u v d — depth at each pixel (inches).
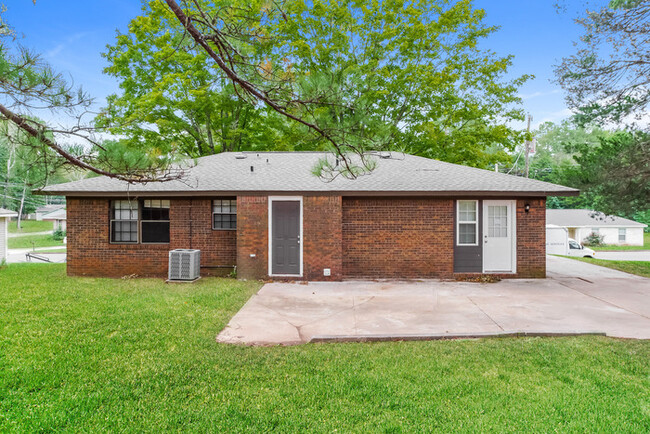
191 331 222.5
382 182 416.5
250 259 398.0
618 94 478.0
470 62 822.5
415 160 523.8
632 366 173.0
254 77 154.3
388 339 214.4
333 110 168.1
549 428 124.9
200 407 138.5
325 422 128.9
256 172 457.7
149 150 203.5
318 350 196.2
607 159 551.2
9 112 151.7
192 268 383.2
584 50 469.7
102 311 262.1
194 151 827.4
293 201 398.6
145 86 795.4
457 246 416.2
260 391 151.1
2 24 141.9
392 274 406.0
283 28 305.1
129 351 191.8
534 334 220.7
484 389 152.3
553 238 926.4
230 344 203.9
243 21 150.0
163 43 673.0
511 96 838.5
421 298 316.5
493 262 416.2
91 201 421.7
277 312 271.3
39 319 241.6
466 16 775.7
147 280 393.7
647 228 1787.6
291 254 398.9
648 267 506.0
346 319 253.9
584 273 449.7
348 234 408.8
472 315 262.4
